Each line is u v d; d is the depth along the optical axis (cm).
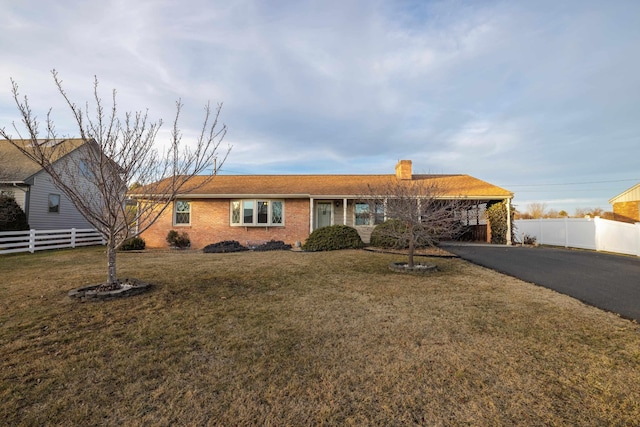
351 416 246
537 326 435
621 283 686
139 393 275
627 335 404
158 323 439
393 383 293
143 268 845
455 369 319
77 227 1925
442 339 393
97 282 658
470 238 1728
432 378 302
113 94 654
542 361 336
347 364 329
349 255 1097
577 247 1420
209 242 1539
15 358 332
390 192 970
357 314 486
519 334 407
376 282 701
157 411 251
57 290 597
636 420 242
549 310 504
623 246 1195
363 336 402
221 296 577
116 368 316
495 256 1075
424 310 505
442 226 915
